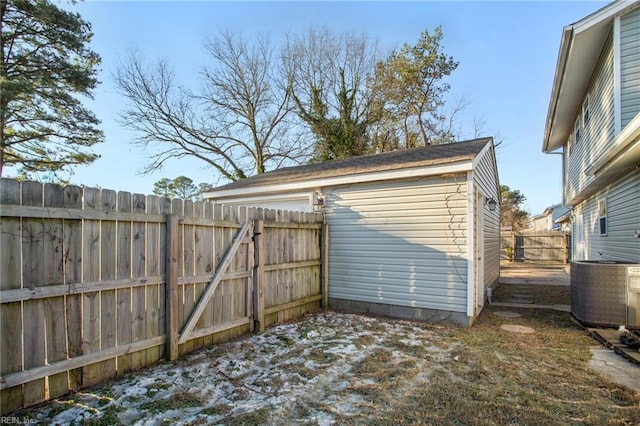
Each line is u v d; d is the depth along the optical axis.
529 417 2.63
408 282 5.90
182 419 2.58
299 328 5.14
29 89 10.83
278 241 5.50
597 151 7.46
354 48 19.44
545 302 7.50
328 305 6.72
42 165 13.03
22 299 2.65
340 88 19.34
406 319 5.83
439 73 19.25
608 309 5.00
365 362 3.78
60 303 2.90
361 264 6.39
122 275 3.36
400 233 5.99
